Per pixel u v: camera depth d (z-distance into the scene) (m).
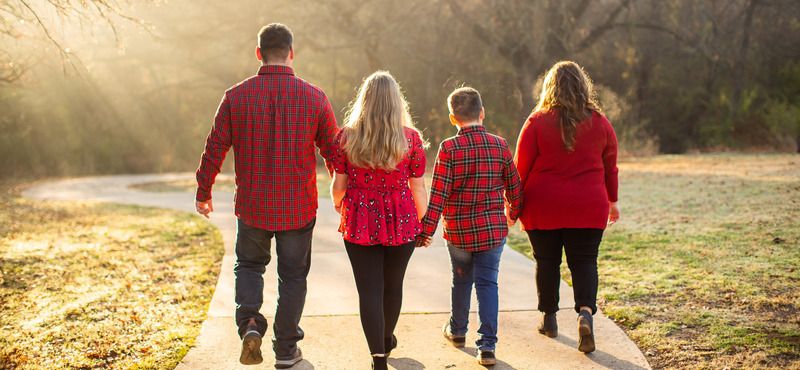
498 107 28.44
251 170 4.04
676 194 12.12
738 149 26.95
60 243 9.45
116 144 30.77
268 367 4.31
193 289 6.44
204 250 8.77
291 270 4.20
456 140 4.22
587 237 4.33
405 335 4.86
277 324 4.18
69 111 29.83
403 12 26.27
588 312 4.29
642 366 4.19
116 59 26.30
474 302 5.76
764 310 5.10
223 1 24.12
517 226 9.87
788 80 29.69
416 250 7.95
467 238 4.27
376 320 3.96
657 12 30.27
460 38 28.72
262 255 4.24
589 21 29.73
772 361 4.14
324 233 9.55
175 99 32.44
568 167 4.30
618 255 7.26
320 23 24.94
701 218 9.32
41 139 29.97
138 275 7.09
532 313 5.31
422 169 4.07
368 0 24.77
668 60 31.78
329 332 4.96
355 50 28.33
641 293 5.69
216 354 4.53
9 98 26.34
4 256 8.03
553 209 4.29
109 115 30.92
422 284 6.31
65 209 14.62
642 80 31.38
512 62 25.95
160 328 5.10
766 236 7.74
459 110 4.25
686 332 4.71
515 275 6.57
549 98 4.39
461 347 4.61
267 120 3.99
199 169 4.10
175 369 4.27
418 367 4.25
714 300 5.40
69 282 6.74
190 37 24.42
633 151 24.98
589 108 4.35
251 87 4.01
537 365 4.24
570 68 4.39
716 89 31.02
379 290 4.01
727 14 30.78
